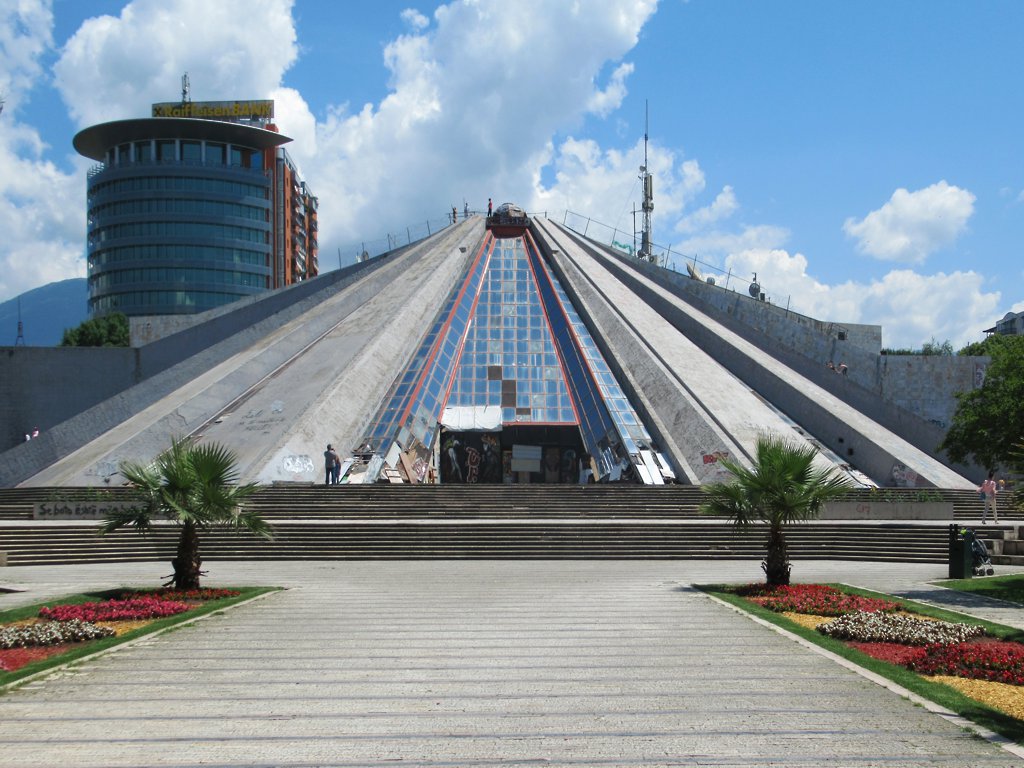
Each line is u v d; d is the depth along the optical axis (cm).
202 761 679
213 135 9038
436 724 776
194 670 1001
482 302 4750
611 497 2916
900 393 4356
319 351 4172
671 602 1544
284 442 3209
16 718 800
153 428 3456
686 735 742
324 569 2120
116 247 8888
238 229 8981
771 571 1738
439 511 2773
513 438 4109
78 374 4509
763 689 904
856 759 682
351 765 668
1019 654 1055
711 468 3148
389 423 3656
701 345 4512
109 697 877
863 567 2192
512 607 1493
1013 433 2483
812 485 1739
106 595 1627
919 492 2941
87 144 9294
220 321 4903
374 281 5006
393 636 1215
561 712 815
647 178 6738
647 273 5522
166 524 2484
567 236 5731
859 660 1048
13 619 1352
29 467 3525
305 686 921
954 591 1714
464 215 5906
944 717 799
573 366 4188
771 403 3912
